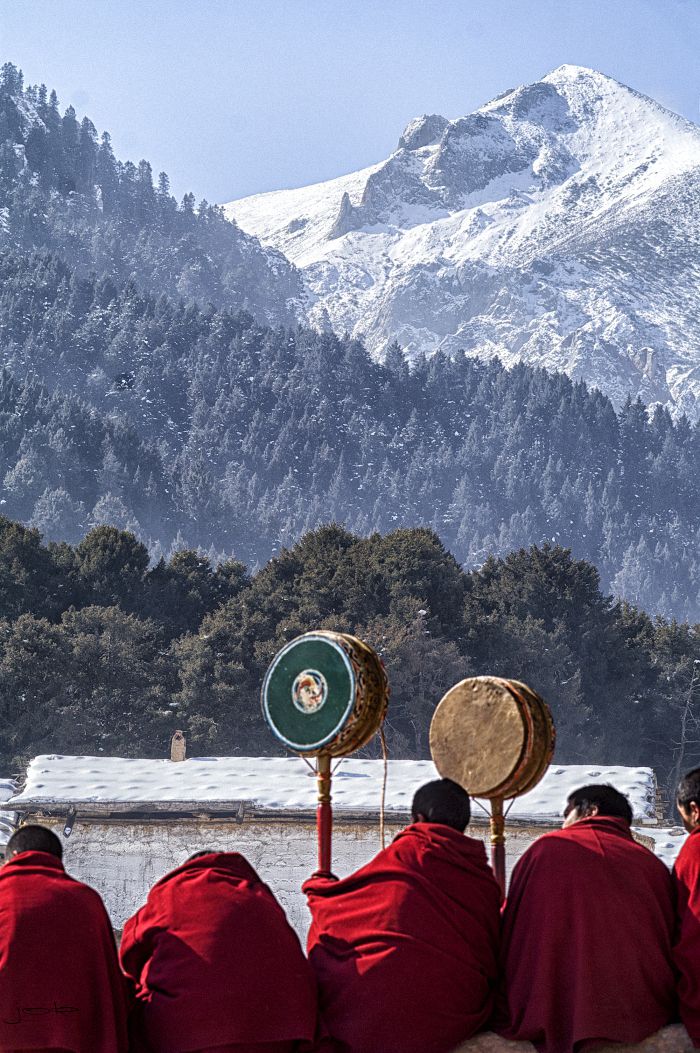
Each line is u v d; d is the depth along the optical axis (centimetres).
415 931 1195
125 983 1181
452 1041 1176
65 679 15500
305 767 5131
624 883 1194
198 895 1198
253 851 4516
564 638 19812
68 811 4534
